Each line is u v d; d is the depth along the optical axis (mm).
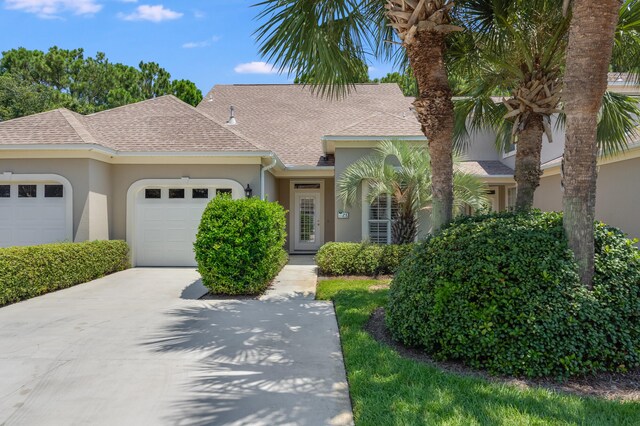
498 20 6801
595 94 4691
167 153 12367
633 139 9797
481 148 17641
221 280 8992
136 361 5223
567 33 6426
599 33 4613
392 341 5801
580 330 4473
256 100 20469
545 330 4477
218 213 9172
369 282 10477
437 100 6336
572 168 4828
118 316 7391
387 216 13070
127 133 13219
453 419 3547
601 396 4105
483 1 6973
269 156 12555
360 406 3850
